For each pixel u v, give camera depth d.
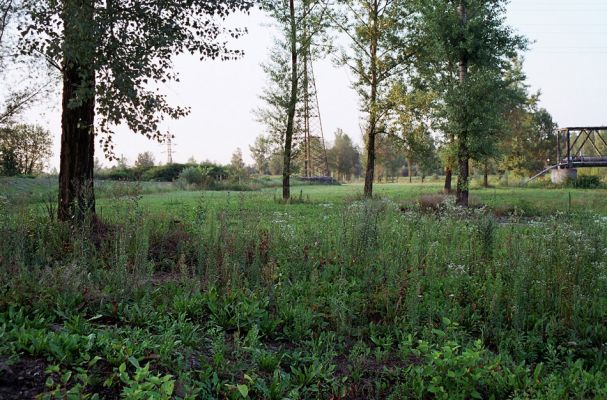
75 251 7.80
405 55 29.56
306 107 31.20
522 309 6.79
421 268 8.85
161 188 41.50
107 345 4.55
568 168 53.28
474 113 24.70
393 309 7.04
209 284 7.07
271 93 30.25
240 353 5.07
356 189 49.66
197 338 5.35
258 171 96.44
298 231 11.62
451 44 25.75
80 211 10.61
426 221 11.55
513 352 6.22
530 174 71.25
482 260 9.05
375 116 29.70
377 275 8.41
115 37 10.47
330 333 6.13
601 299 7.19
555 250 8.41
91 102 11.56
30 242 8.59
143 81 10.73
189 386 4.18
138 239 8.23
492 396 4.64
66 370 4.06
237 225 10.68
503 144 54.38
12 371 3.99
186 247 9.59
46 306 5.53
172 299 6.62
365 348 5.88
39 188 30.48
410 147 30.19
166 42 10.78
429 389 4.62
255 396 4.48
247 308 6.20
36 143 42.12
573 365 5.66
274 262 8.25
